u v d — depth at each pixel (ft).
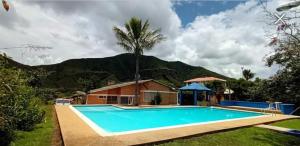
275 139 27.53
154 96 100.58
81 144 20.40
